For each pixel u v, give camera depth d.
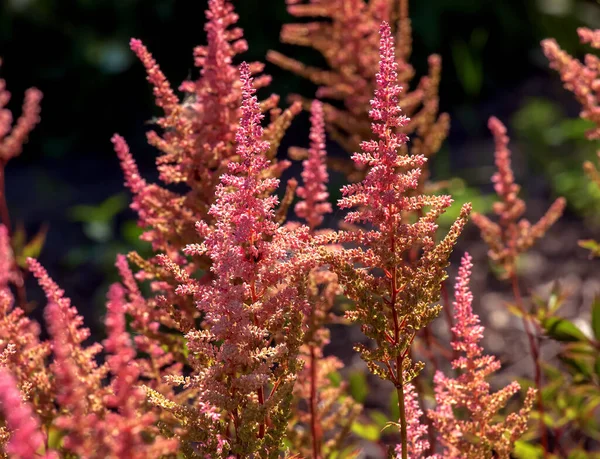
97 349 1.63
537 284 5.53
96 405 1.54
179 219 1.89
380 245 1.41
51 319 1.10
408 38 2.69
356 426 2.65
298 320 1.42
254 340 1.38
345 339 4.98
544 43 2.29
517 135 7.76
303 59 8.48
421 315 1.46
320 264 1.48
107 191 7.88
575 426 2.78
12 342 1.69
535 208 6.50
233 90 1.89
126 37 9.15
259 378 1.32
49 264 6.44
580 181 6.42
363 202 1.42
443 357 4.13
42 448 1.83
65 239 6.85
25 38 9.06
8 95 2.77
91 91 9.02
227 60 1.91
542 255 5.89
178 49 9.17
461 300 1.67
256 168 1.40
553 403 2.58
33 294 5.85
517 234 2.51
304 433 2.23
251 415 1.35
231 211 1.39
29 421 0.97
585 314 5.05
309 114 8.39
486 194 6.78
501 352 4.68
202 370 1.42
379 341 1.43
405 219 2.39
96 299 5.85
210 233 1.39
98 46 9.10
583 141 6.76
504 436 1.68
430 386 2.72
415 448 1.66
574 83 2.27
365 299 1.42
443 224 6.06
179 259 1.89
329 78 2.69
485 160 7.36
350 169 2.59
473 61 8.98
